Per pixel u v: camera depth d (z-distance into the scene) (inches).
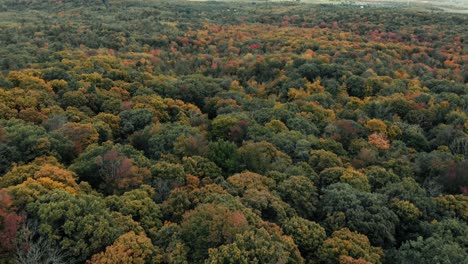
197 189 1306.6
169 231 1051.3
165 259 964.6
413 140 2122.3
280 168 1552.7
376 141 1972.2
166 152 1663.4
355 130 2095.2
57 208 997.8
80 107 2181.3
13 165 1346.0
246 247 944.3
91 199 1119.6
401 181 1557.6
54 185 1154.0
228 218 1013.8
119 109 2239.2
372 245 1177.4
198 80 2989.7
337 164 1654.8
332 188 1393.9
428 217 1330.0
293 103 2468.0
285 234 1120.2
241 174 1414.9
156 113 2193.7
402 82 2938.0
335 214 1240.2
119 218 1069.1
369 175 1576.0
